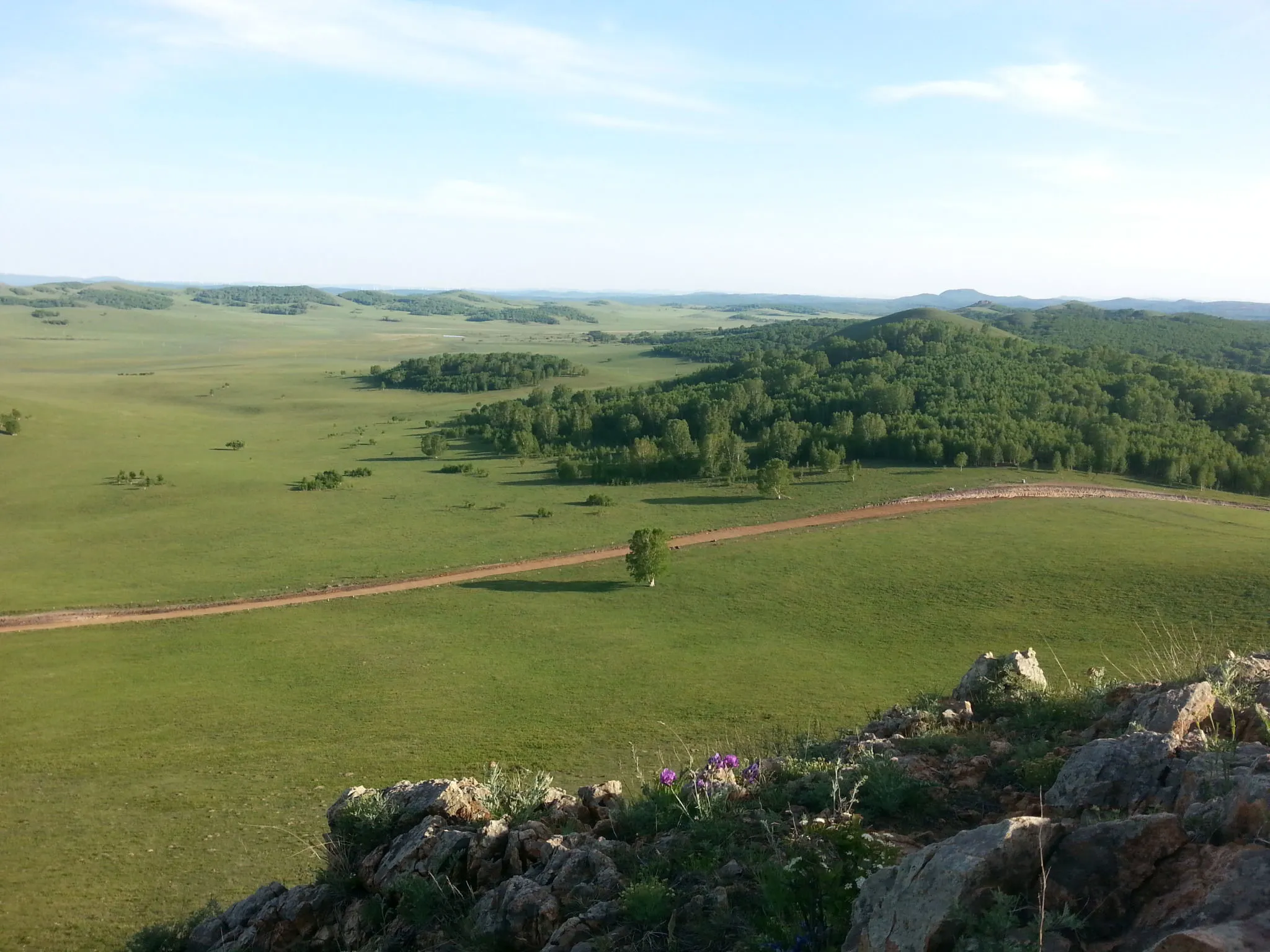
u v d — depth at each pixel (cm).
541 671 6888
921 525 11744
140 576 10569
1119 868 826
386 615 8738
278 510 14562
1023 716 1697
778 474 13975
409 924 1318
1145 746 1134
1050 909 799
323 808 4028
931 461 16275
